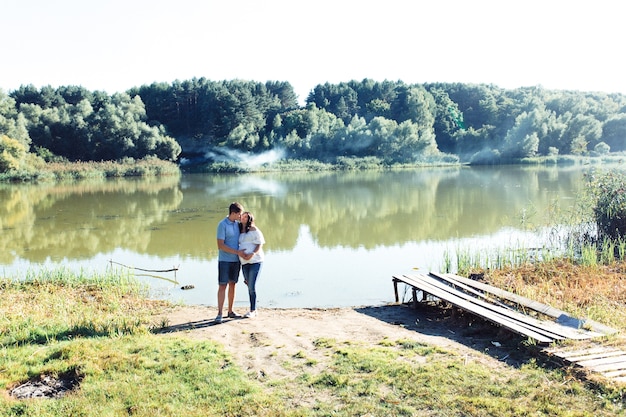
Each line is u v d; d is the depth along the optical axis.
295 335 8.09
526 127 70.25
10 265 15.15
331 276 13.35
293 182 45.03
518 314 8.20
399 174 53.22
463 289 10.13
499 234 18.44
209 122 81.25
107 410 5.36
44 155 60.66
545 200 27.45
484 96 100.44
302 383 6.00
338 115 95.06
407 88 99.69
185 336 8.02
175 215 24.94
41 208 28.61
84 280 12.63
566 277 11.40
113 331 7.93
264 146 75.44
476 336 7.99
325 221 22.20
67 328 8.24
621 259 12.82
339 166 63.59
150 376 6.17
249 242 9.25
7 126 55.75
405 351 7.04
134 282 12.66
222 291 9.09
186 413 5.30
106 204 30.17
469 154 76.06
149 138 65.50
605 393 5.50
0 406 5.42
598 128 71.75
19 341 7.56
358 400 5.52
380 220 22.20
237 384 5.94
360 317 9.64
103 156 66.00
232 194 34.81
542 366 6.34
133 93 93.81
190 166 67.94
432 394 5.61
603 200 15.45
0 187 43.75
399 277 11.03
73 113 70.50
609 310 8.72
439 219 22.09
